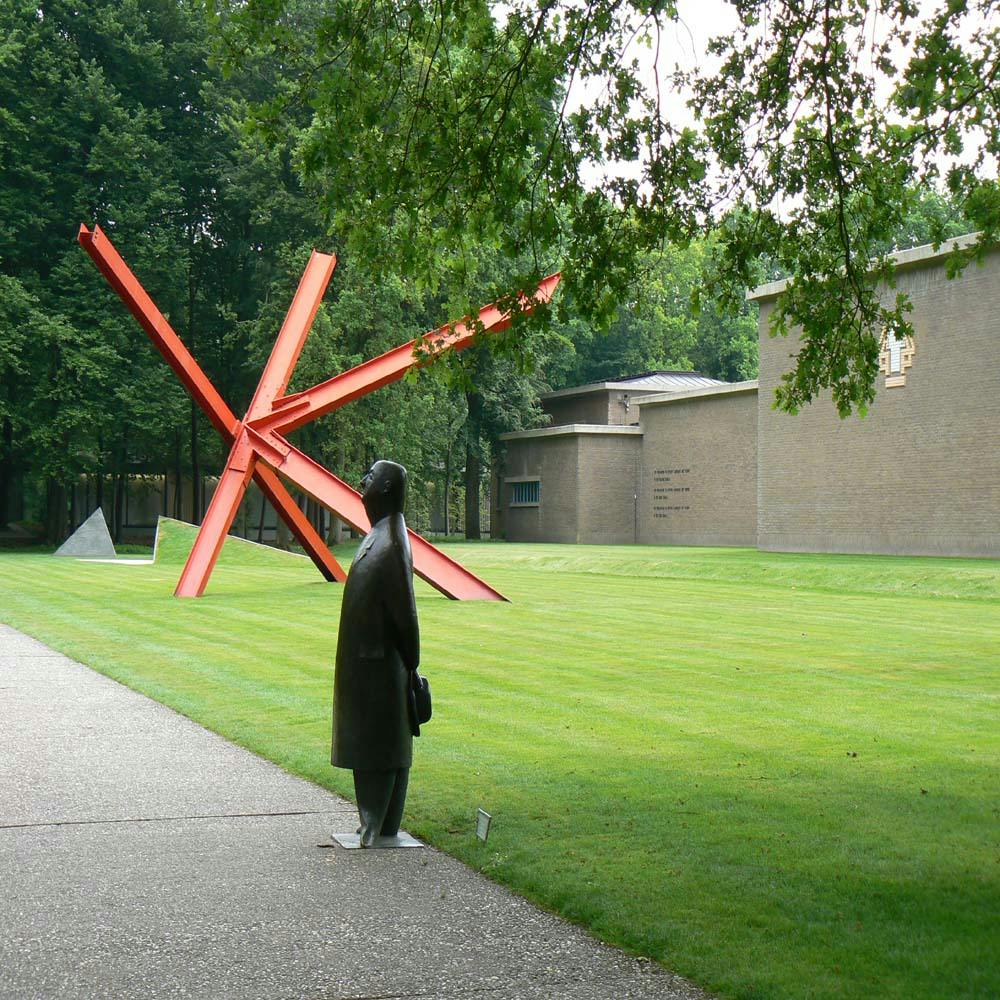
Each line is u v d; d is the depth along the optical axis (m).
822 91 9.08
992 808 6.76
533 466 59.59
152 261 49.22
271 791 7.26
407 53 8.88
